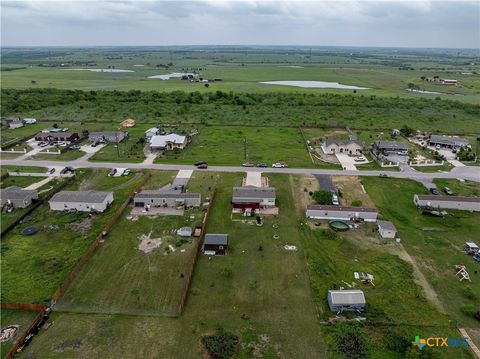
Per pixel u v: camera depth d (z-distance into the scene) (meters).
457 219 67.75
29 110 153.88
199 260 54.88
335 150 101.88
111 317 44.03
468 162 97.31
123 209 69.25
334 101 172.12
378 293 48.38
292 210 70.00
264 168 90.69
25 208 69.75
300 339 41.22
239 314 44.75
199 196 70.94
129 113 150.25
